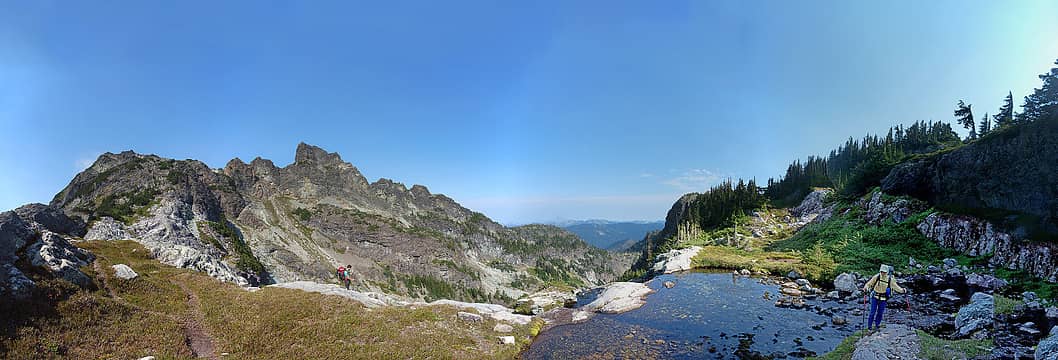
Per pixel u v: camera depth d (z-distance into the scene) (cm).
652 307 3781
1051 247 3269
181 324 2525
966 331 2298
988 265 3788
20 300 2112
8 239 2552
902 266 4303
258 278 10969
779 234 8550
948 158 5294
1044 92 5009
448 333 2883
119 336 2198
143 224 10881
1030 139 4066
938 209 5003
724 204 11850
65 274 2577
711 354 2505
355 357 2255
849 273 4169
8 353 1780
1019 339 1991
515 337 3027
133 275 3078
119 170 17212
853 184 8869
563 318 3691
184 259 4422
